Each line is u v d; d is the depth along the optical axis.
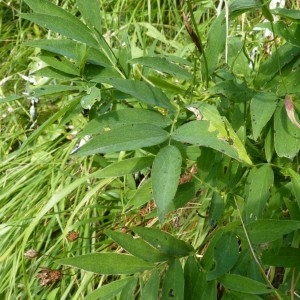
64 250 0.65
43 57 0.47
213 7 0.88
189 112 0.44
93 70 0.47
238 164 0.46
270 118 0.45
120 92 0.47
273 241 0.43
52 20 0.46
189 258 0.42
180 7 0.97
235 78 0.48
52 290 0.64
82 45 0.47
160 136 0.38
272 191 0.48
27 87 0.51
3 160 0.81
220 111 0.49
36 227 0.69
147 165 0.43
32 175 0.77
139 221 0.64
